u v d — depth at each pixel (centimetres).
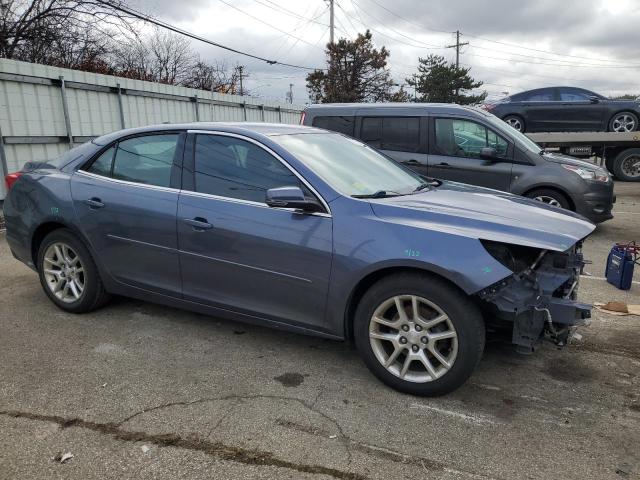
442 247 305
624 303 493
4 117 975
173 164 399
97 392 328
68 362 368
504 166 754
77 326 432
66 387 333
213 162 384
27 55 1691
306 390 333
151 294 417
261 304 365
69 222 436
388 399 324
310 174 350
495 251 310
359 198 346
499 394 331
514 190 752
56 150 1093
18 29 1625
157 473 254
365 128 812
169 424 294
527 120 1475
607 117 1440
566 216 366
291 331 363
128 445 275
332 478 252
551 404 320
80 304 448
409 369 331
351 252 324
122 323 439
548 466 262
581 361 377
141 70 2792
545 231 320
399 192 383
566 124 1461
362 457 267
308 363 371
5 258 653
